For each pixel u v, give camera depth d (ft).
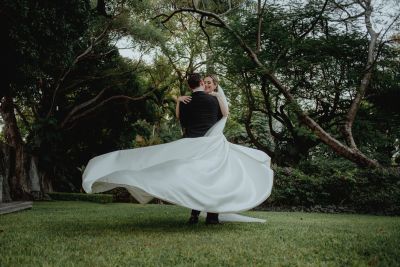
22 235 13.10
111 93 76.89
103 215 22.85
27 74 39.75
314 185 40.47
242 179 15.62
